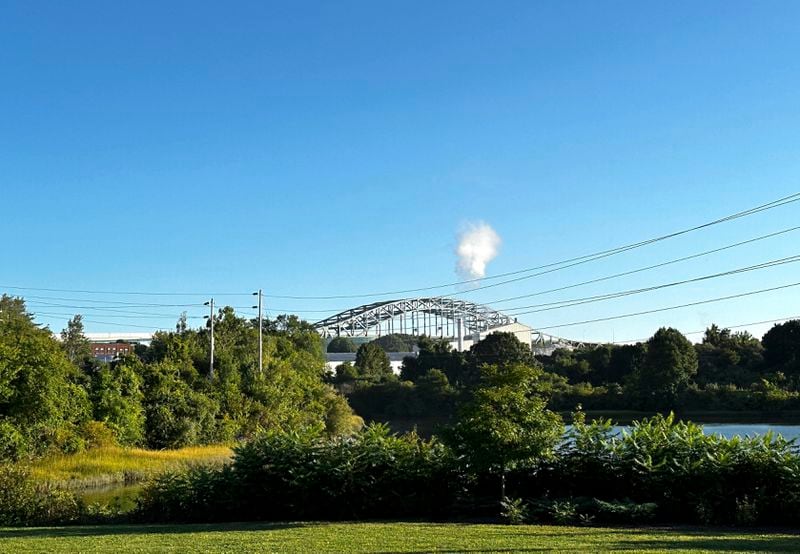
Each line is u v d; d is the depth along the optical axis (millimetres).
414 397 104438
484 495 18234
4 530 17031
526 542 13062
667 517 16625
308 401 81000
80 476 37594
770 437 16891
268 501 18406
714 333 99438
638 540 13211
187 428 56969
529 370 17234
